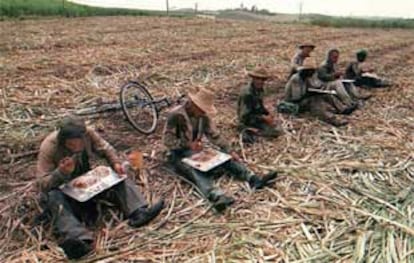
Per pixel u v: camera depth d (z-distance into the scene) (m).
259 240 3.98
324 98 7.58
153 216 4.21
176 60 11.66
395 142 6.27
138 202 4.27
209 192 4.61
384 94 9.00
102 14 28.84
